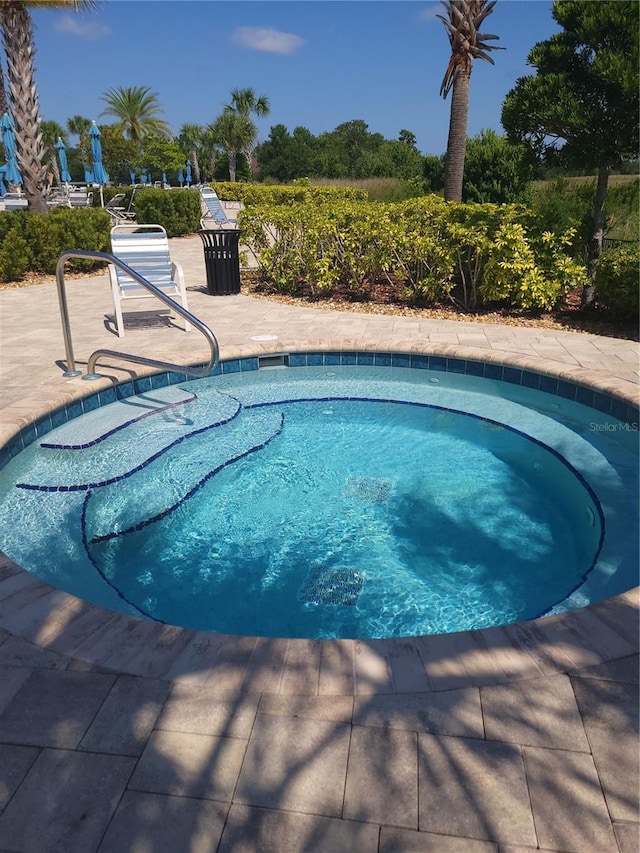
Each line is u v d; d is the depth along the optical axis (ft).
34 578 8.54
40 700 6.47
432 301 28.09
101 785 5.61
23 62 36.99
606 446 15.35
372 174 129.08
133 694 6.52
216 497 13.44
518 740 5.98
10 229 34.04
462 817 5.29
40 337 22.35
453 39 40.96
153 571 10.98
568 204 27.94
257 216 31.17
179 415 17.25
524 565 11.14
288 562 11.29
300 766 5.75
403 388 19.92
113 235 24.85
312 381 20.58
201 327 14.97
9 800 5.49
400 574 10.93
